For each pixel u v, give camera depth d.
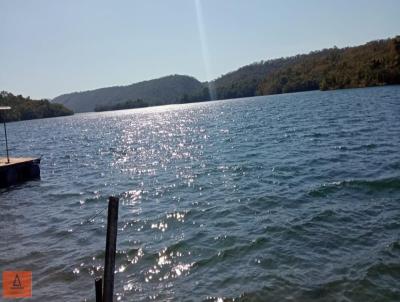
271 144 35.59
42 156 44.44
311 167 23.86
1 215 20.00
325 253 11.96
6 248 14.84
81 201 21.67
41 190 25.72
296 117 60.97
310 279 10.48
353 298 9.48
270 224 14.77
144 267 12.09
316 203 16.84
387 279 10.23
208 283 10.76
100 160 37.94
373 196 17.02
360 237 12.88
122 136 65.31
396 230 13.17
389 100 71.06
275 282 10.44
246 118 72.12
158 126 79.75
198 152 36.03
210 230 14.85
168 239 14.28
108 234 7.38
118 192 22.98
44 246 14.73
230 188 21.14
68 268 12.45
